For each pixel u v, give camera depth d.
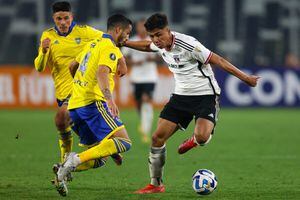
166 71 82.56
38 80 81.62
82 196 27.86
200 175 28.08
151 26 27.22
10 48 100.19
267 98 85.19
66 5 31.17
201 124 27.92
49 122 67.25
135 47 30.44
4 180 32.94
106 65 25.75
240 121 70.88
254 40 102.56
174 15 103.88
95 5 102.81
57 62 31.80
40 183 31.89
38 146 48.72
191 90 28.48
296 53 102.81
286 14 104.62
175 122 28.61
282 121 70.88
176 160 42.03
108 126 26.42
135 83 55.28
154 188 29.03
